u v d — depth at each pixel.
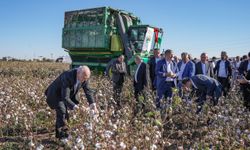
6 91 8.76
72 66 18.03
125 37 15.70
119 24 15.95
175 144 5.72
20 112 6.52
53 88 5.42
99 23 16.16
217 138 5.15
